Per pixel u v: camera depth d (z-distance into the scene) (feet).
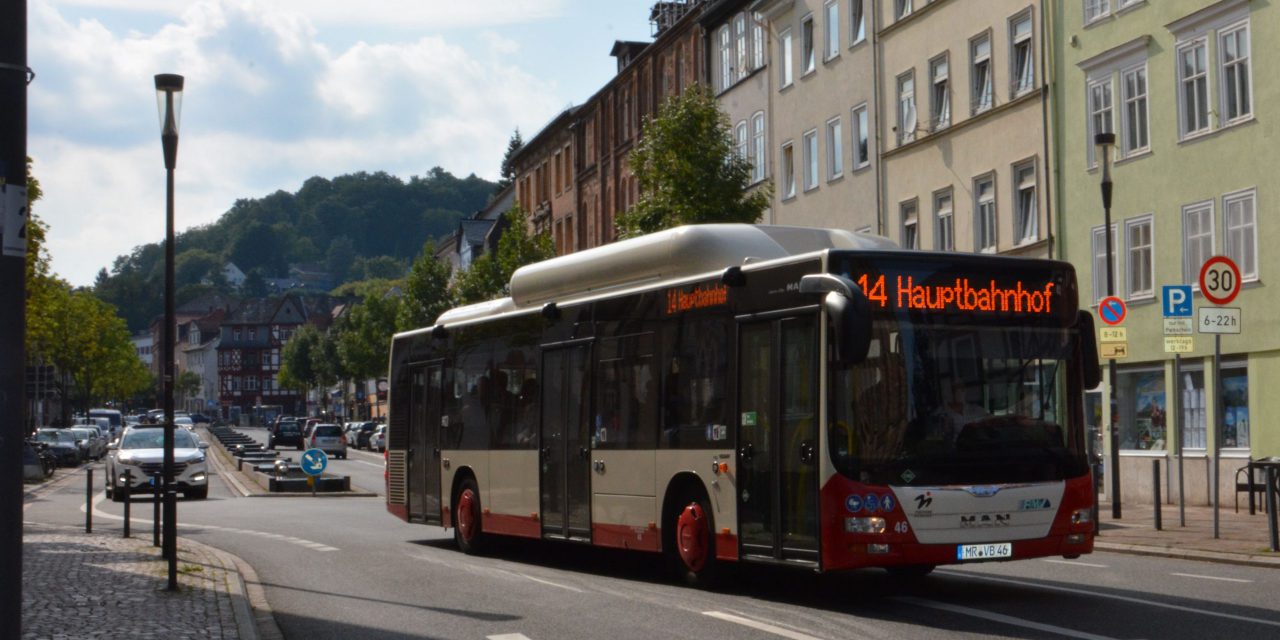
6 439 25.76
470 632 41.32
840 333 41.70
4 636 25.64
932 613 43.37
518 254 215.72
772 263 47.60
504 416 66.64
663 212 133.39
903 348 44.78
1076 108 112.57
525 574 58.80
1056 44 114.93
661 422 53.52
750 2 174.50
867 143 147.23
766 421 47.34
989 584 51.85
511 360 66.28
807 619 42.29
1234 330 63.98
